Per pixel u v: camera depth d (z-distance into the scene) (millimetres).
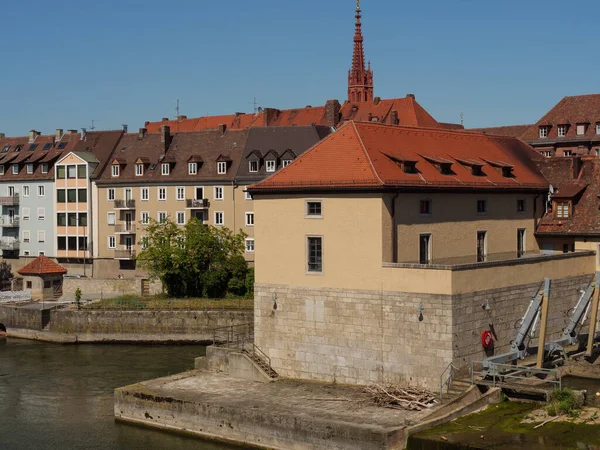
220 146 89875
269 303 46125
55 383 52625
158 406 42312
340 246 43406
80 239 94438
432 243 45188
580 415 35844
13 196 99125
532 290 45531
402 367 41500
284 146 85875
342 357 43562
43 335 69750
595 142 102625
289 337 45406
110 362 59281
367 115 111438
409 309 41125
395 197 42688
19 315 71312
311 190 44125
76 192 94438
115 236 92562
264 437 38375
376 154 44844
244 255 85375
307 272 44625
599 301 50375
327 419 37031
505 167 52219
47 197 97062
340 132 46438
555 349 44875
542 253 52531
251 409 39125
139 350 64500
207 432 40438
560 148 105062
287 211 45281
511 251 51875
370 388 41406
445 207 46188
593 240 51969
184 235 76188
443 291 40000
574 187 54750
